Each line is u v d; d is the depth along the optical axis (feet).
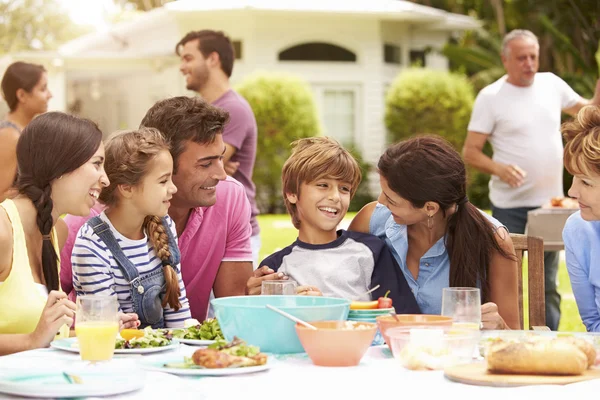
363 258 11.14
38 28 146.82
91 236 10.73
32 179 10.09
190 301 12.93
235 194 13.08
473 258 10.81
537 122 22.27
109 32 71.00
